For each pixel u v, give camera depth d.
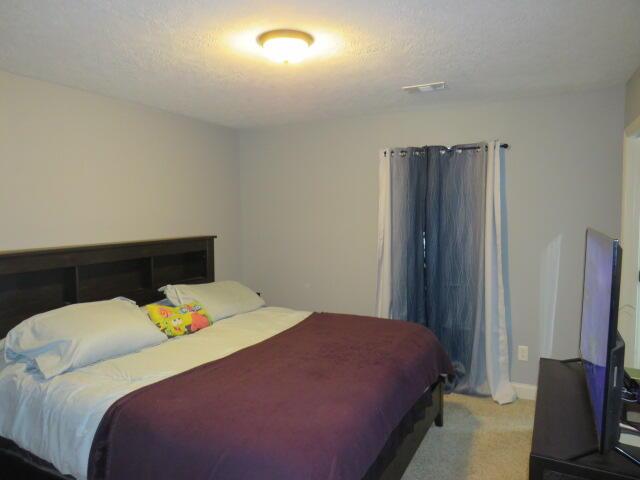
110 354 2.28
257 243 4.41
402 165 3.60
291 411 1.69
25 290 2.62
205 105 3.37
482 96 3.16
